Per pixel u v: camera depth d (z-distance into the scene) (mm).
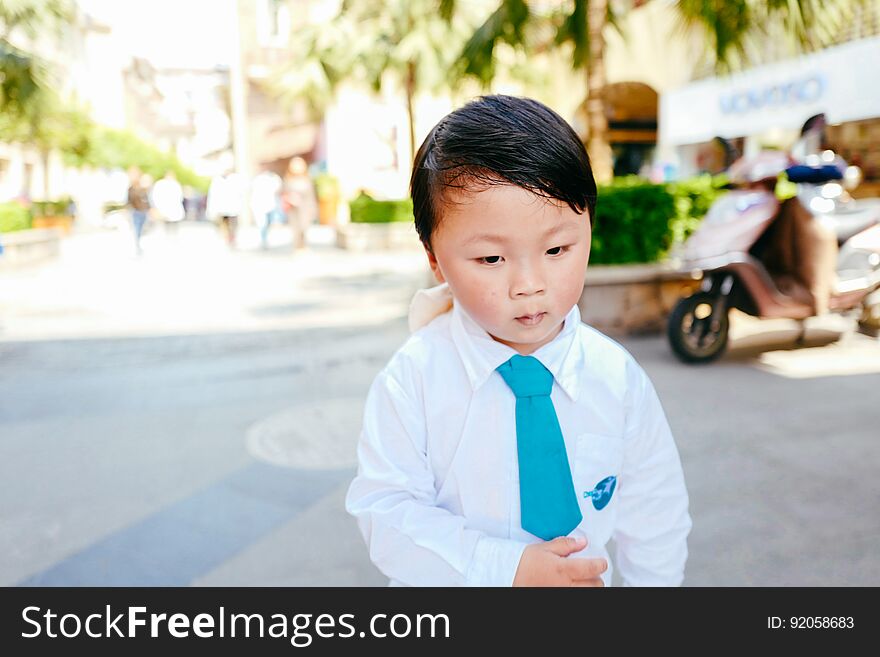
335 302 7836
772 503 2723
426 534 944
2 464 3340
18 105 9453
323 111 15578
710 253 4441
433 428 1023
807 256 4465
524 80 14203
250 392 4473
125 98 33969
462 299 865
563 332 1025
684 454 3221
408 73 13281
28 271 11195
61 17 9336
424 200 864
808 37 6184
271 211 14742
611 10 7387
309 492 2973
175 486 3057
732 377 4387
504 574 909
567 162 812
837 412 3699
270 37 20719
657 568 1159
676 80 13344
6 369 5098
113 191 24594
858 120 10148
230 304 7797
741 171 4602
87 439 3658
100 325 6707
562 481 1001
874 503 2701
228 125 32938
